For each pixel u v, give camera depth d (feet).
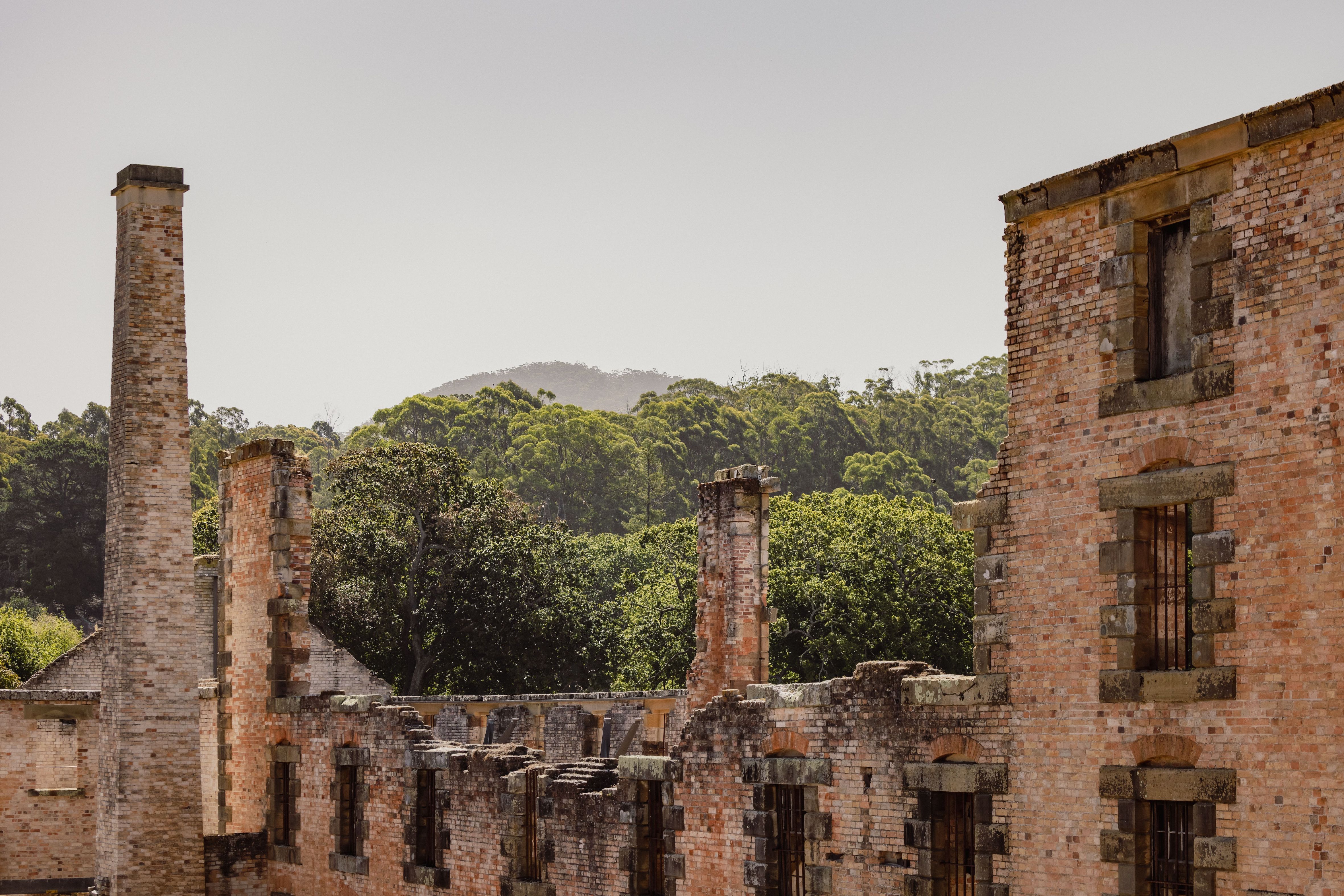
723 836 92.63
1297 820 64.95
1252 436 68.13
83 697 151.33
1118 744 71.92
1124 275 73.61
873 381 528.22
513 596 269.85
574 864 103.91
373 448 293.43
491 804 111.24
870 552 234.99
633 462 474.90
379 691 205.05
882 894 82.33
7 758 148.15
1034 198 77.77
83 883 137.49
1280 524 66.80
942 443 465.88
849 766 84.89
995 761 77.20
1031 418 77.56
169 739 131.95
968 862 79.82
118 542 133.39
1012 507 77.82
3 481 400.88
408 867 119.65
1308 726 64.95
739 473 111.86
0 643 265.54
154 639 132.26
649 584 277.44
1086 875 72.59
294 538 139.13
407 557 269.85
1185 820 70.38
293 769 135.33
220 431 536.01
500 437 511.81
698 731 94.89
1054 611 75.41
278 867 135.64
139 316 134.21
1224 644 68.18
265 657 139.54
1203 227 70.59
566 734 153.17
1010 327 79.00
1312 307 66.33
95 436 515.09
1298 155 67.21
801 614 231.50
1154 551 73.20
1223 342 69.46
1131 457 72.74
